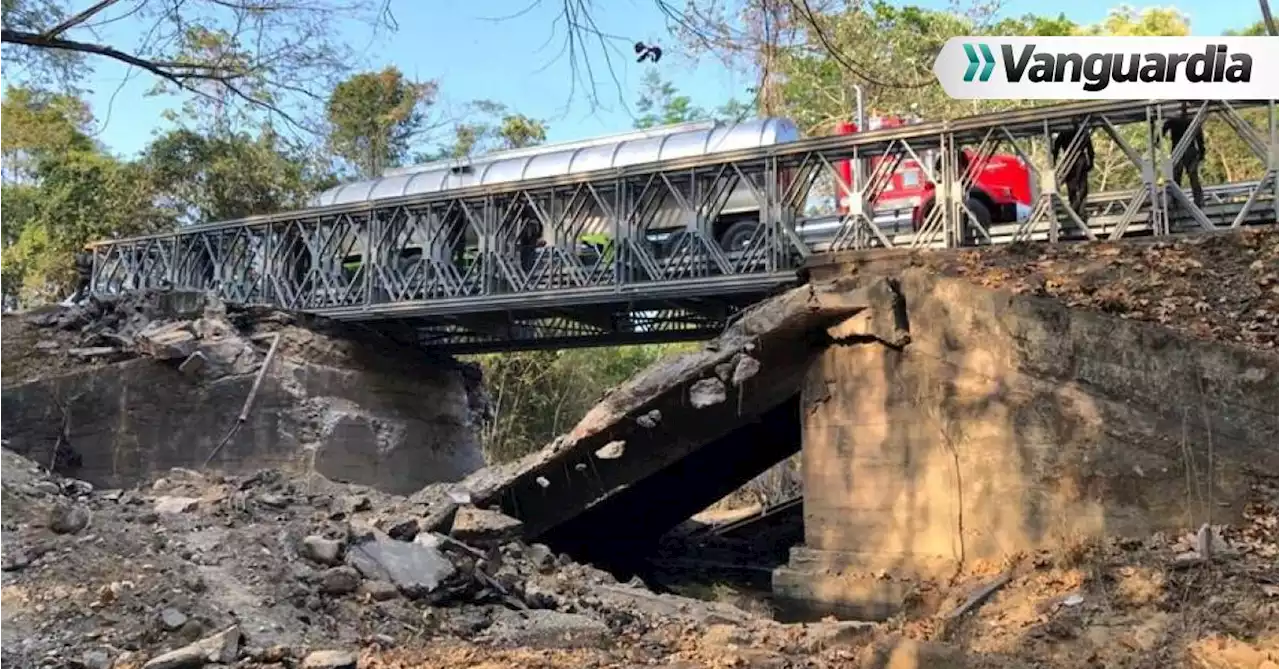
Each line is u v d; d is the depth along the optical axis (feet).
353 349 81.76
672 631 33.63
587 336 79.66
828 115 91.97
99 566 29.48
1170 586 30.40
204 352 74.69
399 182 86.28
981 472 40.73
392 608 32.17
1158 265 42.06
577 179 67.51
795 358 48.55
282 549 34.71
